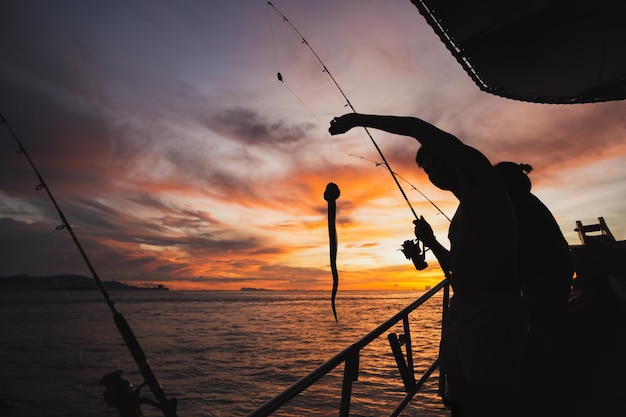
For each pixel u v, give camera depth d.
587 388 2.10
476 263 1.47
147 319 75.75
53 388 21.14
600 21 3.79
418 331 31.09
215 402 16.55
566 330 2.26
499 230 1.44
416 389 2.86
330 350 32.25
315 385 11.33
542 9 3.70
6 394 19.89
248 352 31.39
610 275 2.73
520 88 5.21
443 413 3.87
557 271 2.10
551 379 2.17
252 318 77.88
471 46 4.28
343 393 2.03
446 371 1.60
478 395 1.47
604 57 4.43
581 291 2.99
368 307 116.31
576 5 3.59
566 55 4.43
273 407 1.53
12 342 41.84
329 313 91.38
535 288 2.14
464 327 1.49
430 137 1.46
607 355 2.21
